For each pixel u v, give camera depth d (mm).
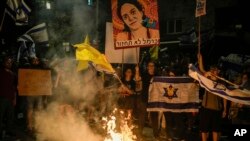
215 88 8555
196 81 9852
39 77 10898
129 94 9906
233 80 12055
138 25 9703
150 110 9930
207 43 18500
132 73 10547
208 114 8602
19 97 11227
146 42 9734
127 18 9664
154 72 10484
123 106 9961
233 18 19375
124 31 9672
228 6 19609
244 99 8445
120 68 10555
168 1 23094
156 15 9688
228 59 13625
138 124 10148
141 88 9945
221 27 19750
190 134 10430
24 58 12086
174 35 22734
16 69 11281
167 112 10352
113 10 9625
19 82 10664
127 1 9672
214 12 20312
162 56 17703
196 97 9883
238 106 9211
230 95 8469
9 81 9375
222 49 18469
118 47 9633
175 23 22844
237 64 13289
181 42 18781
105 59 9820
